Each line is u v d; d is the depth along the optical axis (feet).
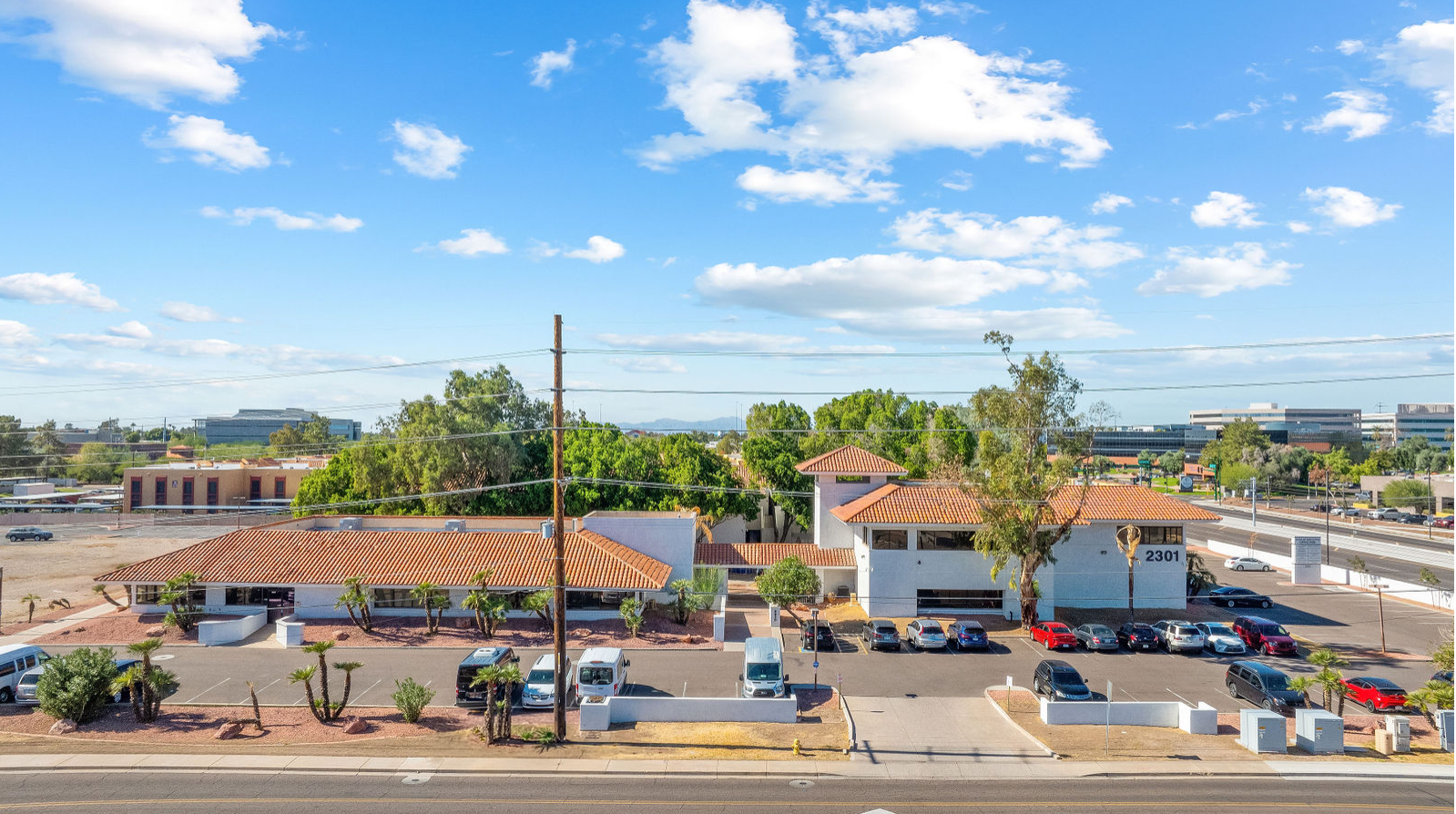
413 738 99.91
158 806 78.13
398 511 235.20
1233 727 106.93
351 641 145.18
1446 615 182.29
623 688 120.47
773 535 265.13
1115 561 176.14
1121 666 136.87
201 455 592.60
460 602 159.33
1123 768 92.02
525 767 90.68
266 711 108.17
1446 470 451.53
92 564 235.61
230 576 158.61
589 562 161.99
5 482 460.55
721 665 135.74
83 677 102.06
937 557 172.14
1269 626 149.79
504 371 274.36
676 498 227.61
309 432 626.64
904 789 85.40
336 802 79.82
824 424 340.18
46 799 79.51
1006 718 110.01
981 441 166.09
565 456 242.37
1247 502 463.83
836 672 132.98
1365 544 296.51
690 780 87.56
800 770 90.94
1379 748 98.53
